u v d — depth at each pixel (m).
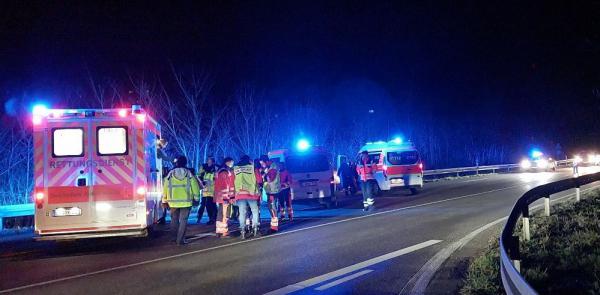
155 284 7.88
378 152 23.27
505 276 5.54
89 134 11.19
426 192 24.33
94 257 10.45
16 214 15.98
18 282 8.30
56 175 11.03
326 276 8.13
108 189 11.12
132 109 11.36
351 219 15.03
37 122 11.05
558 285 6.90
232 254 10.22
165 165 15.25
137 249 11.27
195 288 7.57
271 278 8.09
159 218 13.51
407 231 12.33
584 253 8.34
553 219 12.06
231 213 15.25
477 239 11.04
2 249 12.09
